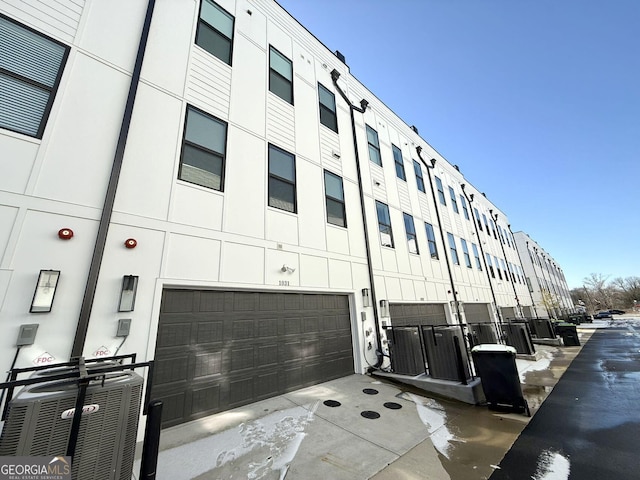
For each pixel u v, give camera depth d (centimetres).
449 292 1140
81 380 181
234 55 627
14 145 333
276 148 650
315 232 673
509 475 281
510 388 462
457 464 302
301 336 577
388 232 937
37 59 374
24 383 168
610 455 313
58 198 345
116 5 463
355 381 606
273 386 503
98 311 342
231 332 470
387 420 416
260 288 521
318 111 812
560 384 627
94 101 403
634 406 467
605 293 7125
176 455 309
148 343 371
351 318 704
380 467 296
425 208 1204
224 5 645
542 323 1360
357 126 963
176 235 437
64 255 334
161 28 514
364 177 911
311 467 293
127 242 382
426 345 592
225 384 442
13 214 315
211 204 493
